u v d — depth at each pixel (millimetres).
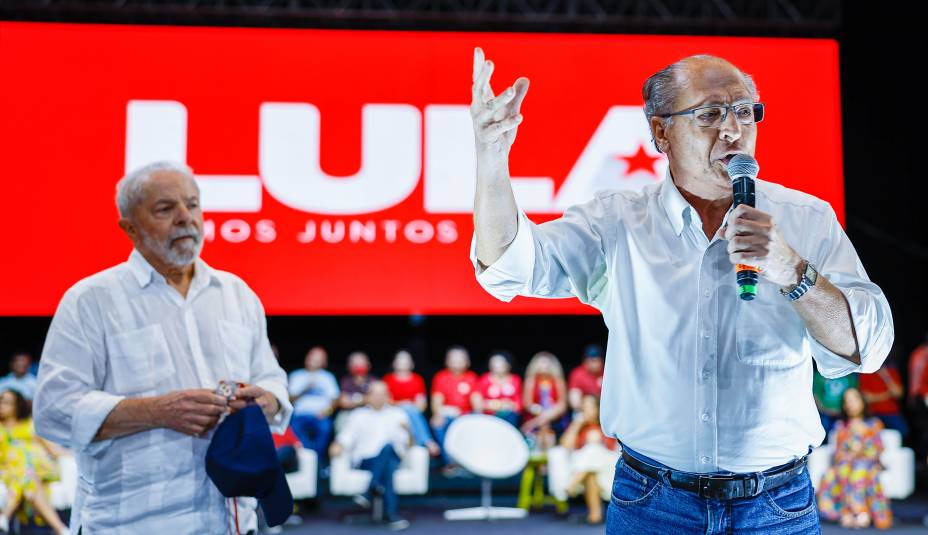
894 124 9297
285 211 6082
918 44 8977
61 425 1985
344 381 7660
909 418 8969
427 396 9953
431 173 6180
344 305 6090
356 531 6137
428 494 7527
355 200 6133
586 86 6215
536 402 7629
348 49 6180
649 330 1684
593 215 1771
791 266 1500
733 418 1626
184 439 2041
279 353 9984
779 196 1742
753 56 6199
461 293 6164
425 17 6887
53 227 5918
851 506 6422
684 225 1674
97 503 2020
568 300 6207
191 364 2115
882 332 1622
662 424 1661
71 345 2047
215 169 6047
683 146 1664
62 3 6730
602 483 6402
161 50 6055
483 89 1582
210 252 6016
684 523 1645
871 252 9633
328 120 6141
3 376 9227
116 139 5992
